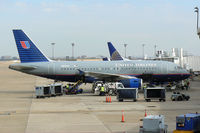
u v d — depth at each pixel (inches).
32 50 2765.7
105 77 2770.7
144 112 1577.3
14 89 3289.9
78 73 2797.7
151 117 1005.8
